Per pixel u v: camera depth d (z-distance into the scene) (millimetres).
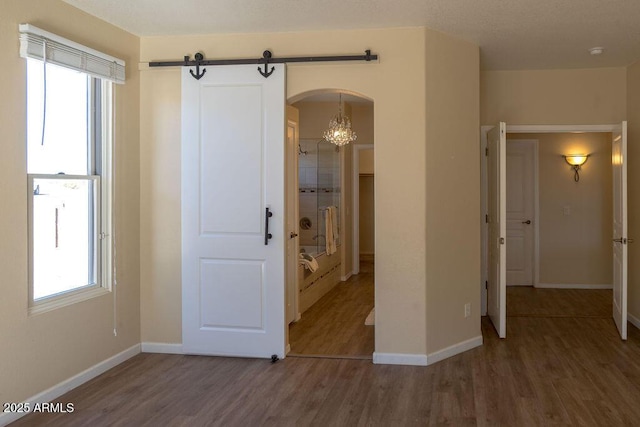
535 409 3381
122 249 4246
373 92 4223
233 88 4332
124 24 4098
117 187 4164
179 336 4508
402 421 3211
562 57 5145
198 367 4160
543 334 5152
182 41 4402
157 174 4465
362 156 10750
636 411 3350
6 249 3162
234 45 4363
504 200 4914
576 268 7480
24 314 3291
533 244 7582
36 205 3438
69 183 3766
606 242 7406
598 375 4000
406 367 4172
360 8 3756
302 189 8203
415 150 4176
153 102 4449
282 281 4320
